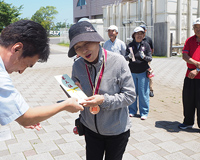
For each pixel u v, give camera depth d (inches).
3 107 50.7
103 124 82.7
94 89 81.8
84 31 73.7
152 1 672.4
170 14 669.9
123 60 81.7
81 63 84.3
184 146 143.3
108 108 78.5
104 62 79.5
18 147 140.8
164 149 139.7
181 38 703.7
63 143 146.6
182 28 701.3
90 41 73.8
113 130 83.4
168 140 151.4
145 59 177.5
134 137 155.8
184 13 698.2
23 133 160.1
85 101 71.8
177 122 184.1
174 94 272.1
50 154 133.4
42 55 58.4
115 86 81.7
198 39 151.5
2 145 142.9
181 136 157.2
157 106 226.2
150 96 262.1
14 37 53.1
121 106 80.6
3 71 52.0
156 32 665.6
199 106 156.6
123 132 85.6
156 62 546.9
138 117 195.0
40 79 356.5
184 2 690.2
